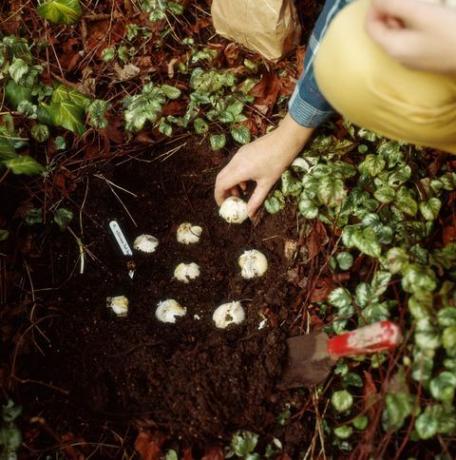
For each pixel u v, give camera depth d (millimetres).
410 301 1417
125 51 2186
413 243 1646
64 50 2240
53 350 1720
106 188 1966
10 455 1477
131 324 1766
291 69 2146
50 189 1914
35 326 1726
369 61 1216
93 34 2285
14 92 1994
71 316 1776
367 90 1266
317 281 1739
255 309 1747
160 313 1753
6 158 1719
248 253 1800
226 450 1555
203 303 1794
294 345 1675
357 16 1256
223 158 2014
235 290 1799
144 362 1680
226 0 2049
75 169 1971
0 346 1659
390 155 1804
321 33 1553
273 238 1859
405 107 1260
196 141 2039
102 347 1725
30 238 1843
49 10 2020
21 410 1521
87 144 2002
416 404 1376
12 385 1605
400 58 1110
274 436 1577
